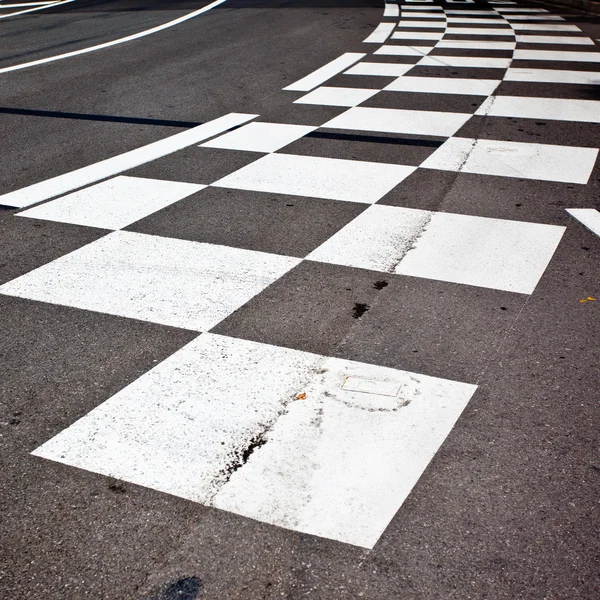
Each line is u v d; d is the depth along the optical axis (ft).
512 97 26.32
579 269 13.79
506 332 11.69
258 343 11.48
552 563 7.50
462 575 7.38
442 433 9.40
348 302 12.66
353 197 17.38
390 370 10.73
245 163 19.84
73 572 7.52
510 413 9.77
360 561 7.55
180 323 12.09
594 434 9.37
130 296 13.00
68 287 13.39
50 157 20.86
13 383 10.64
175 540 7.86
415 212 16.48
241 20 45.03
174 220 16.22
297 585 7.30
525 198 17.24
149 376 10.70
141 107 25.93
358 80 29.27
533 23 43.24
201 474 8.76
